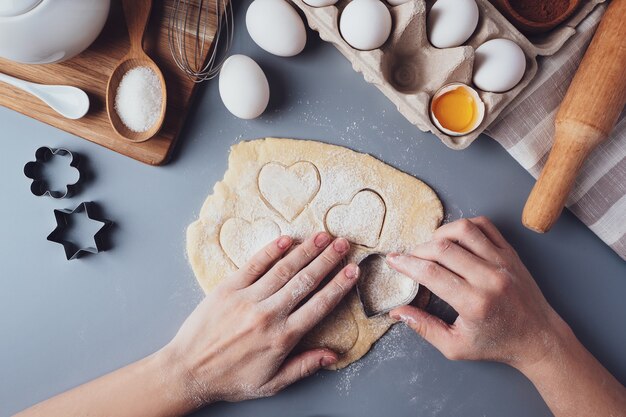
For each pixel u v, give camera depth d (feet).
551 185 1.78
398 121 2.05
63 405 1.91
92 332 2.10
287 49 1.89
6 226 2.12
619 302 2.04
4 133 2.10
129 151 1.99
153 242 2.09
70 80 1.98
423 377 2.04
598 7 1.87
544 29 1.85
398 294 2.00
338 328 2.01
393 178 2.02
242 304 1.92
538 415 2.04
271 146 2.03
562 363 1.88
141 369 1.94
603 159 1.91
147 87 1.92
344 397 2.05
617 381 1.93
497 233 1.94
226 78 1.89
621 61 1.72
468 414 2.04
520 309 1.85
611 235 1.95
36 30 1.70
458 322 1.89
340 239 1.93
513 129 1.91
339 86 2.05
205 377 1.93
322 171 2.03
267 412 2.06
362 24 1.71
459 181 2.04
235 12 2.04
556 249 2.04
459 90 1.81
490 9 1.80
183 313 2.08
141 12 1.92
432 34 1.81
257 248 2.03
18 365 2.12
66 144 2.10
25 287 2.12
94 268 2.10
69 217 2.09
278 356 1.90
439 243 1.86
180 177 2.08
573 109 1.74
